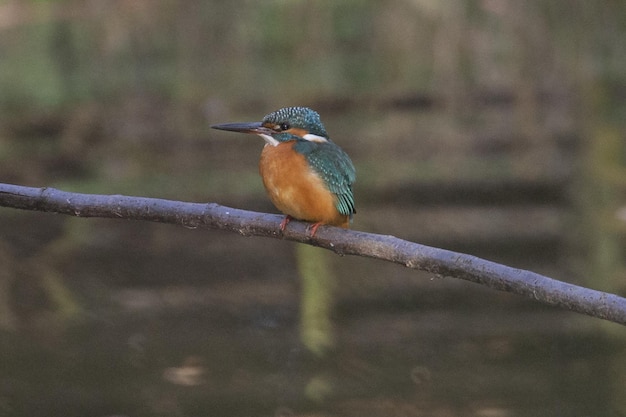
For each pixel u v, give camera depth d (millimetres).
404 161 19453
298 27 20328
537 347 13281
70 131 20203
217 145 20234
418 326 14141
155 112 20703
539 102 19672
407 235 16719
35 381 12047
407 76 20234
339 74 20734
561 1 18875
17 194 6867
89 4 21297
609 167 18766
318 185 7148
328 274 15961
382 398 11570
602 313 5574
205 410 11289
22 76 21750
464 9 19281
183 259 16375
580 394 11766
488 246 16469
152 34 20734
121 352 12938
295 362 12898
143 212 6867
